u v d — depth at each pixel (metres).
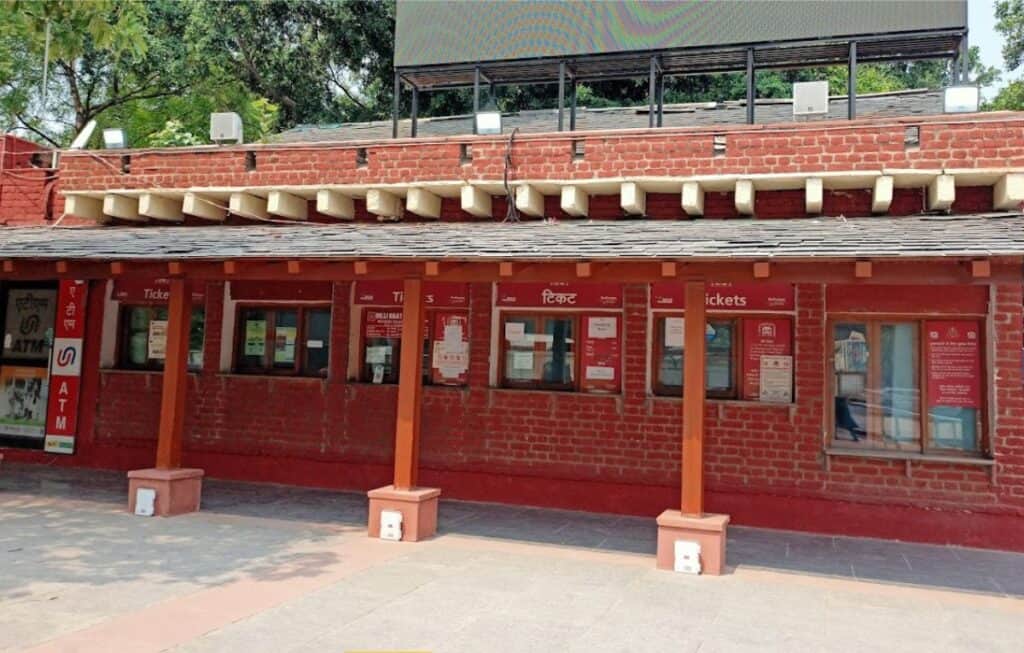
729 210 9.69
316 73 27.08
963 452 9.22
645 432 10.24
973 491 8.98
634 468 10.24
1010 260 6.45
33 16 10.15
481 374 10.94
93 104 25.09
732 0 10.99
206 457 12.12
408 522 8.44
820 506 9.46
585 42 11.54
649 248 7.43
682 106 14.27
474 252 7.77
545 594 6.60
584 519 9.90
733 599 6.62
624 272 7.71
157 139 21.16
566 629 5.73
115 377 12.70
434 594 6.50
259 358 12.29
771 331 10.00
